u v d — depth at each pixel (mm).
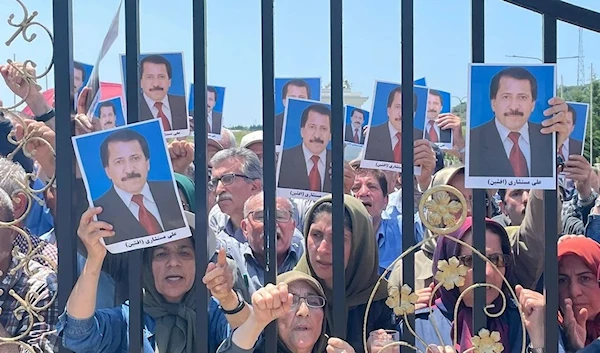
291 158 2225
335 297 1679
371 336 2021
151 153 1615
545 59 1639
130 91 1674
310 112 2227
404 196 1654
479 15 1629
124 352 1911
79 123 2369
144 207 1619
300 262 2484
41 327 1993
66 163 1699
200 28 1667
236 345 1715
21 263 1786
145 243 1618
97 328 1819
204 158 1682
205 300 1697
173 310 2197
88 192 1622
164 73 2719
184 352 2137
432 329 2354
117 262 2211
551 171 1604
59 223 1706
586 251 2268
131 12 1668
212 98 3795
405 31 1644
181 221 1619
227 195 3502
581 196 3381
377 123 2744
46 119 2438
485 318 1677
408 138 1650
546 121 1602
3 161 2148
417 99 2969
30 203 1783
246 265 2871
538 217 2389
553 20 1635
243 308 1791
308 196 2236
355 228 2338
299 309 2115
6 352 1903
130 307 1674
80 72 3047
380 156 2748
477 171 1625
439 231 1633
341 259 1673
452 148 3805
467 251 2326
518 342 2248
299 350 2113
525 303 1967
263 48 1664
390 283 2283
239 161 3555
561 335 2230
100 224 1605
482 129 1625
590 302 2252
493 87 1619
